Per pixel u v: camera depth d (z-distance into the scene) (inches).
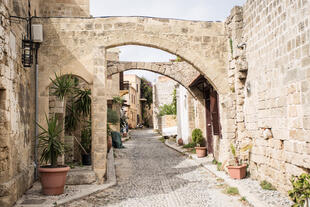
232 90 339.6
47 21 330.0
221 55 349.7
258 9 278.8
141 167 426.3
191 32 346.3
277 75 242.8
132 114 1646.2
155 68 543.5
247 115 314.3
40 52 326.3
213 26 351.6
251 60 299.7
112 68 529.0
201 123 546.6
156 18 341.4
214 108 436.8
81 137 406.0
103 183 301.7
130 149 679.7
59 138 362.9
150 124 1979.6
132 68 534.3
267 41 260.8
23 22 283.7
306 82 199.8
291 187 222.7
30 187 275.9
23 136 268.1
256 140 291.1
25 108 279.1
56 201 227.0
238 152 331.6
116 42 333.7
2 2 211.9
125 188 289.9
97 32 333.4
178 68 546.0
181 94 719.1
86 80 328.8
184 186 291.9
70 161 412.2
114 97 895.7
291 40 218.7
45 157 259.4
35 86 317.1
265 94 267.4
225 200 234.2
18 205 216.5
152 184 307.1
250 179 297.7
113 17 336.2
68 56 329.1
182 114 719.7
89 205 227.3
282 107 235.5
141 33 337.4
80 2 442.3
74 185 292.0
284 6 228.2
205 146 536.1
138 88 1868.8
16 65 250.7
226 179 301.0
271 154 257.4
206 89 507.8
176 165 435.2
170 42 341.4
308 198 172.4
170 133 882.1
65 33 331.0
